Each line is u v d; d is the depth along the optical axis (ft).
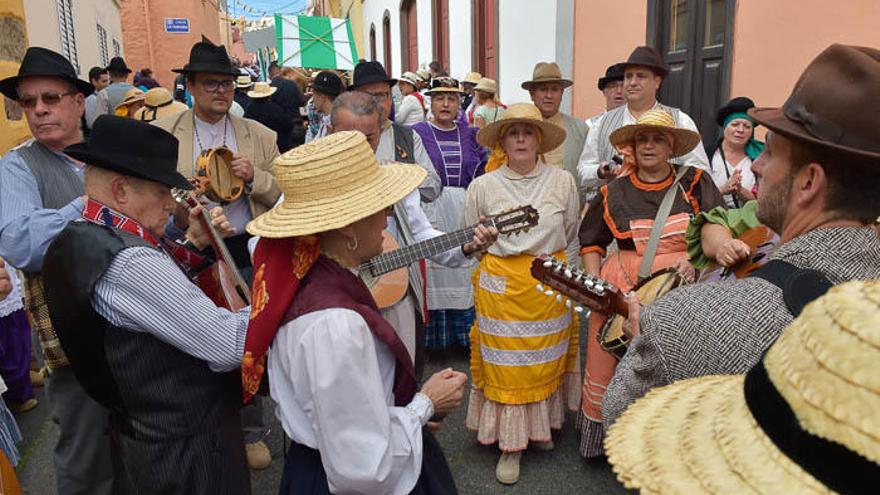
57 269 5.96
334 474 4.99
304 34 42.78
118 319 5.87
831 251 3.96
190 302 5.98
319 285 5.32
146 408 6.03
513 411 10.38
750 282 4.13
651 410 3.31
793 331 2.47
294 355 5.14
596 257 10.57
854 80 3.87
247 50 43.04
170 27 62.85
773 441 2.41
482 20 34.63
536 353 10.27
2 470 6.82
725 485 2.51
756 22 16.43
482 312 10.52
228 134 11.75
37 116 8.74
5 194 8.46
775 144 4.40
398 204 9.71
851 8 14.07
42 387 14.44
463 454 11.30
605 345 7.70
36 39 20.43
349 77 53.01
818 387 2.22
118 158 6.23
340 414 4.92
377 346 5.52
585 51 23.03
